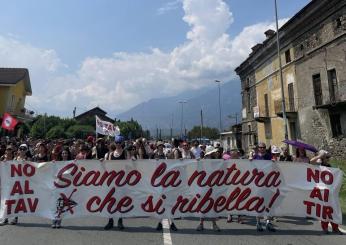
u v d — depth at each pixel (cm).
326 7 2345
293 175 814
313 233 746
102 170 815
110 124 2342
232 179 811
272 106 3412
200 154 1171
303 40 2745
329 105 2298
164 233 737
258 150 1062
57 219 793
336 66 2316
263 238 698
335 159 2383
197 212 794
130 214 796
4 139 2309
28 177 826
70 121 6456
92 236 705
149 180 809
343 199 1151
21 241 662
